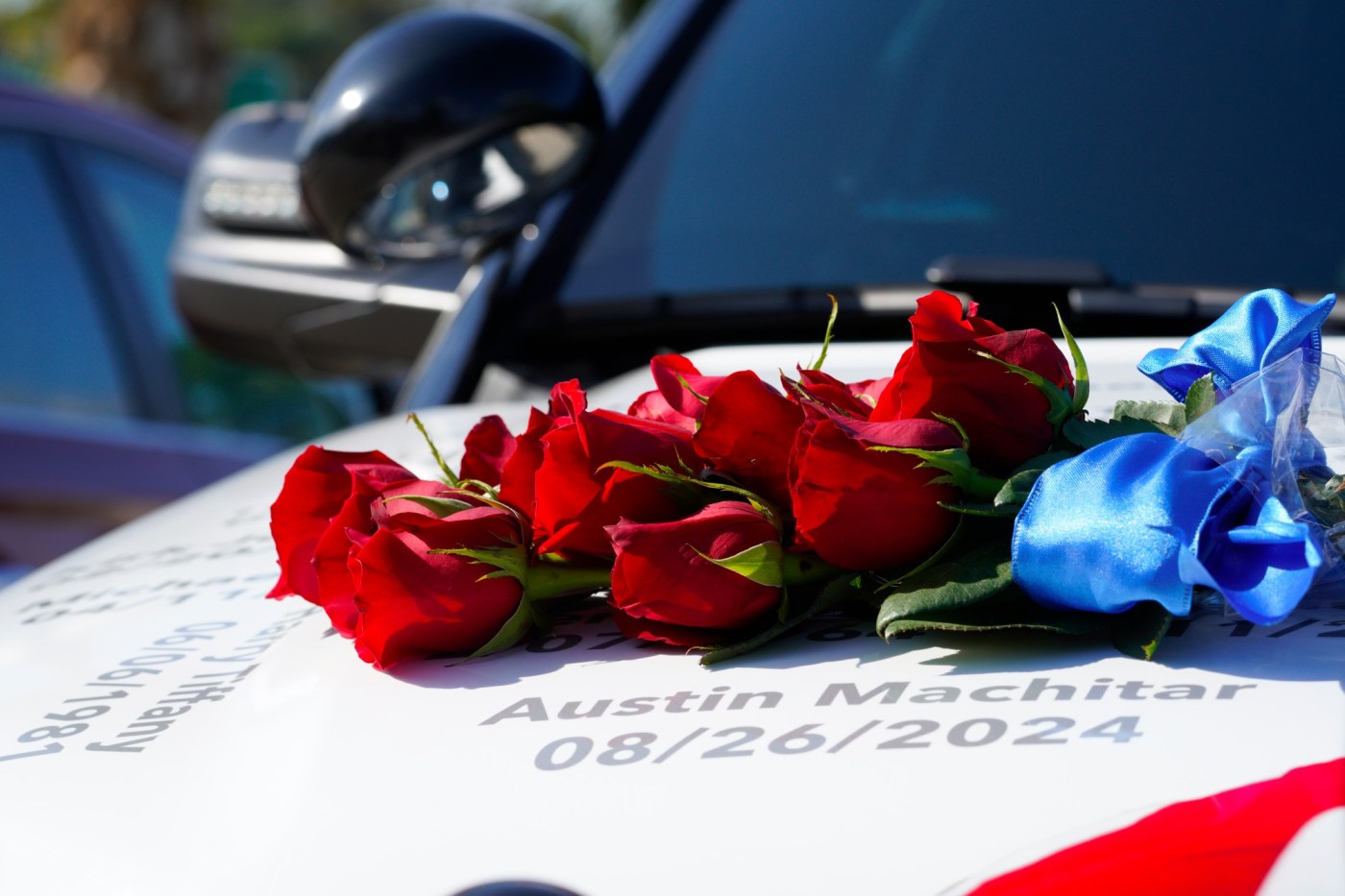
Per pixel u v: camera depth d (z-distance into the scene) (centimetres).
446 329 197
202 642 112
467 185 185
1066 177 175
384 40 180
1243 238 165
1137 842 72
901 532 92
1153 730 80
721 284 185
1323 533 90
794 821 76
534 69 177
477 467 110
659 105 208
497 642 99
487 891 76
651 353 184
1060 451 96
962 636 95
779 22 207
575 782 82
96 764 94
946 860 73
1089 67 181
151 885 81
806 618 97
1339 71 171
